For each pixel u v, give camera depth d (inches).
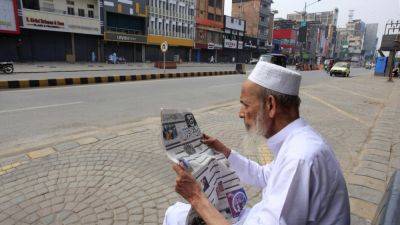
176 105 337.7
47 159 158.4
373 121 286.0
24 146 186.2
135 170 148.0
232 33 2117.4
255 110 53.5
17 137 203.0
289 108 52.0
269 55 977.5
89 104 322.7
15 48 1037.2
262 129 53.8
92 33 1213.7
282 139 52.1
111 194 125.7
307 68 1688.0
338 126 260.8
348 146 202.8
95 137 195.2
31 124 235.1
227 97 416.8
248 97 54.0
